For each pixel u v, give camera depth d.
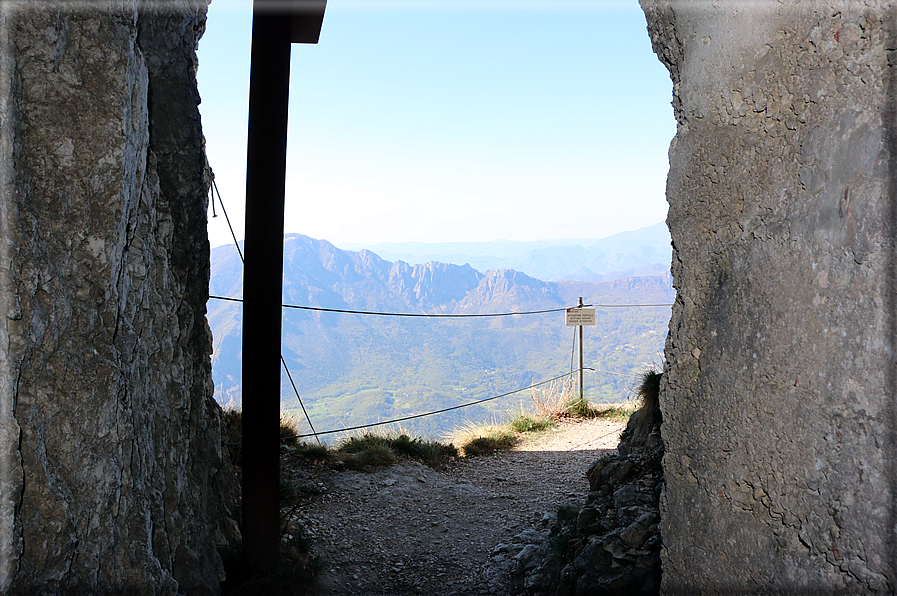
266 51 3.15
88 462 1.62
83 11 1.63
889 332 1.02
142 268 2.20
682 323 1.62
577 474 6.25
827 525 1.15
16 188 1.39
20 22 1.46
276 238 3.24
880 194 1.04
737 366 1.41
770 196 1.32
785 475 1.26
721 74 1.47
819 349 1.17
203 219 3.22
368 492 5.32
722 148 1.47
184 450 2.70
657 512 2.97
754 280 1.36
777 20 1.28
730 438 1.43
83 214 1.65
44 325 1.48
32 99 1.51
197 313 3.13
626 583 2.62
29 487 1.42
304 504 4.83
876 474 1.04
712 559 1.50
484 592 3.54
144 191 2.26
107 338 1.75
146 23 2.57
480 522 4.87
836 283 1.13
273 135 3.18
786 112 1.27
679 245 1.64
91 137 1.65
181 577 2.44
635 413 4.64
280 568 3.27
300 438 6.60
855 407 1.08
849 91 1.11
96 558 1.64
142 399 2.16
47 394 1.51
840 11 1.13
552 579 3.38
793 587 1.23
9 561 1.30
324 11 3.20
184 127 2.95
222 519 3.30
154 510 2.16
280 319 3.27
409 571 3.89
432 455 6.62
